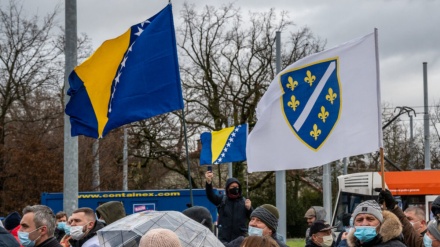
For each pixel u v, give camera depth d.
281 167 9.78
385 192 8.33
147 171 42.91
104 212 8.75
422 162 53.69
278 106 9.79
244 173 42.16
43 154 33.62
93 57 10.98
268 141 9.84
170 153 40.22
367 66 9.45
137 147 40.81
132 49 10.91
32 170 33.25
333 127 9.55
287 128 9.75
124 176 37.78
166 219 5.93
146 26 10.92
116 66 10.95
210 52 39.84
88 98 10.98
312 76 9.67
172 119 40.09
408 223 8.15
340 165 43.94
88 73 10.98
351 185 23.88
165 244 4.13
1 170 33.78
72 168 12.73
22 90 33.62
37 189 33.47
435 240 7.46
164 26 10.89
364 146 9.34
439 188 23.47
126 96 10.88
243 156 18.55
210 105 40.09
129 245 5.95
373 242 7.09
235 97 40.16
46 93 35.00
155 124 40.03
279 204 20.81
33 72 33.31
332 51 9.60
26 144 33.66
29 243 7.64
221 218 10.38
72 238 8.33
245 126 18.62
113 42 10.98
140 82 10.86
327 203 23.98
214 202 10.67
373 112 9.35
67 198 12.68
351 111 9.46
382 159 9.12
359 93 9.45
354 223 7.16
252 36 39.72
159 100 10.84
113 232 5.98
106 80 10.98
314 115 9.66
